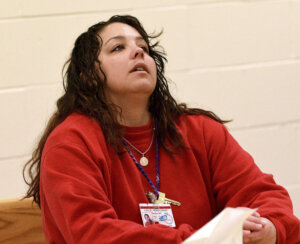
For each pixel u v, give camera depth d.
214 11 5.64
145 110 3.47
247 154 3.48
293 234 3.00
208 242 2.20
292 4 5.82
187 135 3.44
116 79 3.27
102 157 3.04
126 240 2.64
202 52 5.63
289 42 5.84
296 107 5.89
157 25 5.51
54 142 3.02
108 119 3.21
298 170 5.92
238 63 5.72
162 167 3.30
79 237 2.71
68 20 5.30
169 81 5.42
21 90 5.22
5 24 5.16
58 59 5.29
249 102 5.77
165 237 2.62
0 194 5.20
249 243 2.85
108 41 3.37
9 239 3.34
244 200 3.24
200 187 3.29
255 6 5.73
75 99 3.33
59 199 2.83
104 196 2.89
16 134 5.22
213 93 5.67
